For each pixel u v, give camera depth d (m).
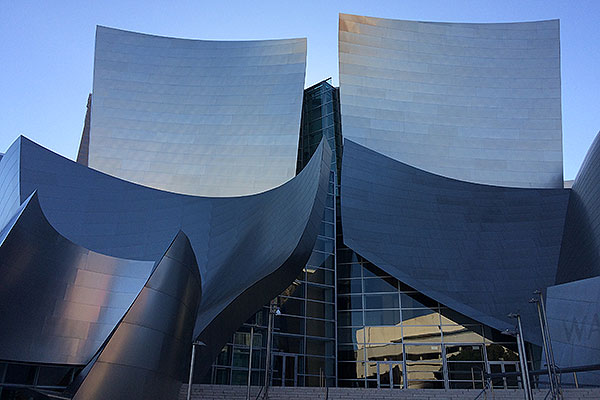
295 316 26.97
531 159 35.16
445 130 35.25
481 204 30.86
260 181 32.88
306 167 25.39
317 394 20.41
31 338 11.66
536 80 37.25
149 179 33.22
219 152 34.28
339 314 28.39
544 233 29.59
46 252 12.30
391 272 27.20
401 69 36.56
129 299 12.92
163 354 12.51
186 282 13.71
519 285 27.48
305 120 36.81
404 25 38.09
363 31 37.16
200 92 37.06
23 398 11.47
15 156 25.05
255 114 35.66
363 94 35.12
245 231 24.75
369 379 26.91
